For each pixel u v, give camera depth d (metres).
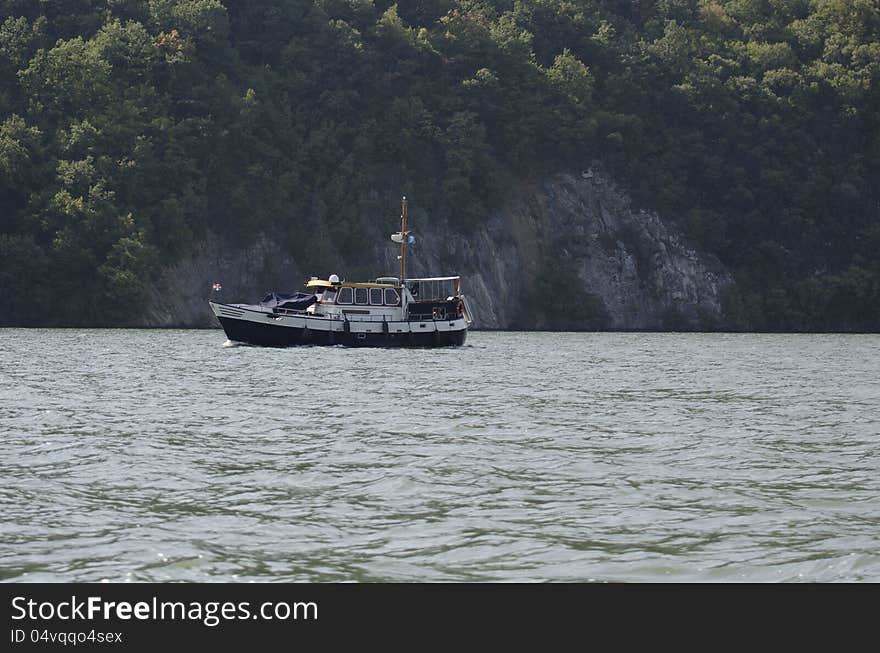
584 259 194.50
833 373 73.75
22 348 93.62
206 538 24.23
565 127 199.12
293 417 44.50
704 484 30.36
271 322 95.88
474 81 197.88
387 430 40.62
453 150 189.25
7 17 184.75
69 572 21.95
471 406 49.28
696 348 114.56
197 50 186.75
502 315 186.38
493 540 24.19
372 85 192.50
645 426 42.47
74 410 45.97
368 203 181.25
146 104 175.62
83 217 156.62
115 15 188.88
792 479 31.19
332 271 173.12
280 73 192.50
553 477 31.16
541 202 195.75
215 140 175.50
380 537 24.41
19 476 30.61
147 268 157.50
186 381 61.03
